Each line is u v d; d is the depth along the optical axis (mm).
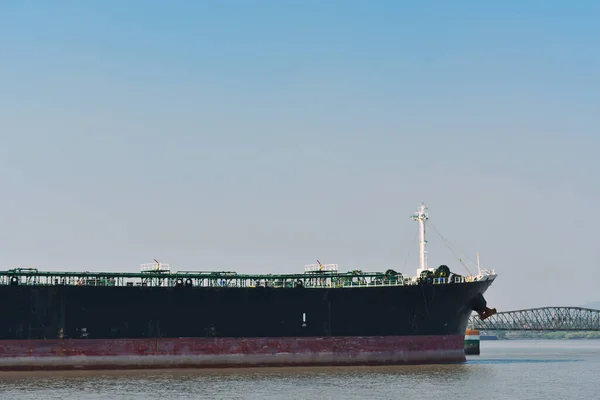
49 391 63719
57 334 78625
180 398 60125
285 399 59906
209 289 83375
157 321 81688
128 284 83000
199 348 82562
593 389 68312
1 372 76562
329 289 86500
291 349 85062
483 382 72812
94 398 59875
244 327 84250
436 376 76938
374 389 66188
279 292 85250
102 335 79875
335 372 79438
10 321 77562
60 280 82250
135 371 78812
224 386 67312
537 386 70312
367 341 87062
